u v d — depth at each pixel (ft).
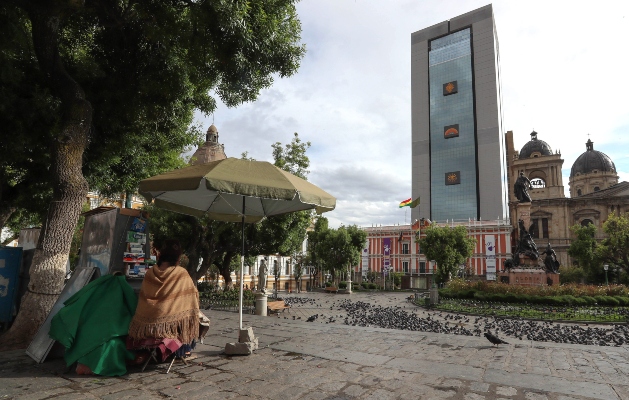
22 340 19.06
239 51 22.91
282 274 168.25
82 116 21.67
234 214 24.63
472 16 295.48
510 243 184.96
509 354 19.58
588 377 15.23
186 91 27.94
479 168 269.44
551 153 266.98
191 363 16.46
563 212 223.30
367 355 18.54
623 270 151.02
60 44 28.27
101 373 14.32
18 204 30.81
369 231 218.59
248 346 18.16
